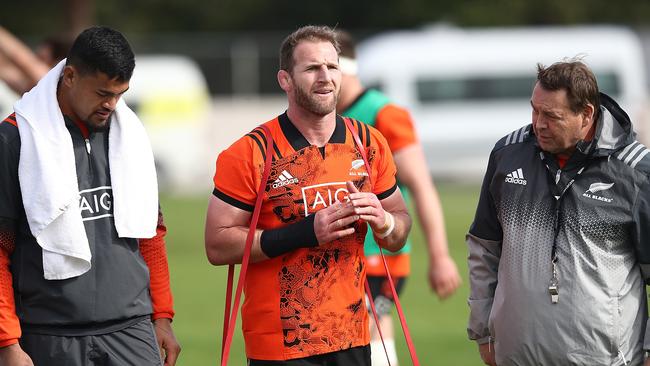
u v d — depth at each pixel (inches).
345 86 988.6
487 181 764.0
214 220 741.3
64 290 701.3
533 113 724.0
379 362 978.1
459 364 1254.9
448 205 3164.4
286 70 740.7
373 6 5787.4
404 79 4092.0
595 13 5757.9
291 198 735.1
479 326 775.1
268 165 733.9
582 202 722.2
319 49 730.2
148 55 4463.6
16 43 1184.8
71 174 694.5
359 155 752.3
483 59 4106.8
